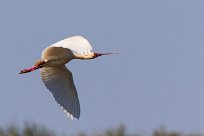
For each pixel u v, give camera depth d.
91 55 18.86
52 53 17.41
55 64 17.50
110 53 19.11
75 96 18.14
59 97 18.06
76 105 18.12
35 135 21.39
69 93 18.14
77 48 15.73
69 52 17.50
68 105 18.09
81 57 18.70
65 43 15.88
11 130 21.38
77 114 18.11
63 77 18.08
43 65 17.42
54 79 18.05
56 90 18.05
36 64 17.39
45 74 17.97
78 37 15.94
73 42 15.85
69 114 18.09
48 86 17.98
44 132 21.53
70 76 18.05
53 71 17.98
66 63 17.62
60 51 17.39
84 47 15.73
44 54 17.38
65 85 18.11
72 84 18.11
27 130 21.38
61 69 17.95
